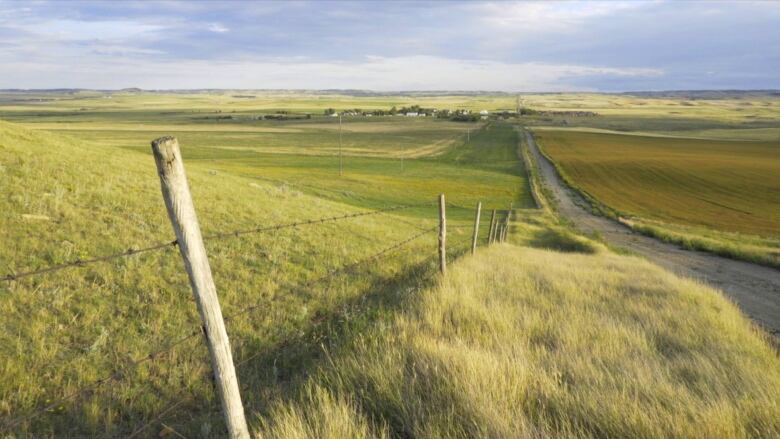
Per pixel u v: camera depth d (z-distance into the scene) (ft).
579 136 504.84
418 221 94.53
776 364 20.06
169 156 10.03
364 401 13.89
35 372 17.21
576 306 26.96
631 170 274.98
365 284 32.48
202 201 49.90
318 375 15.58
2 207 32.09
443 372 14.92
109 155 65.62
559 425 12.87
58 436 14.39
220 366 11.33
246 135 479.82
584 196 201.77
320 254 38.58
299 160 298.15
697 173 261.24
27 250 27.17
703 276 62.13
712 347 20.86
